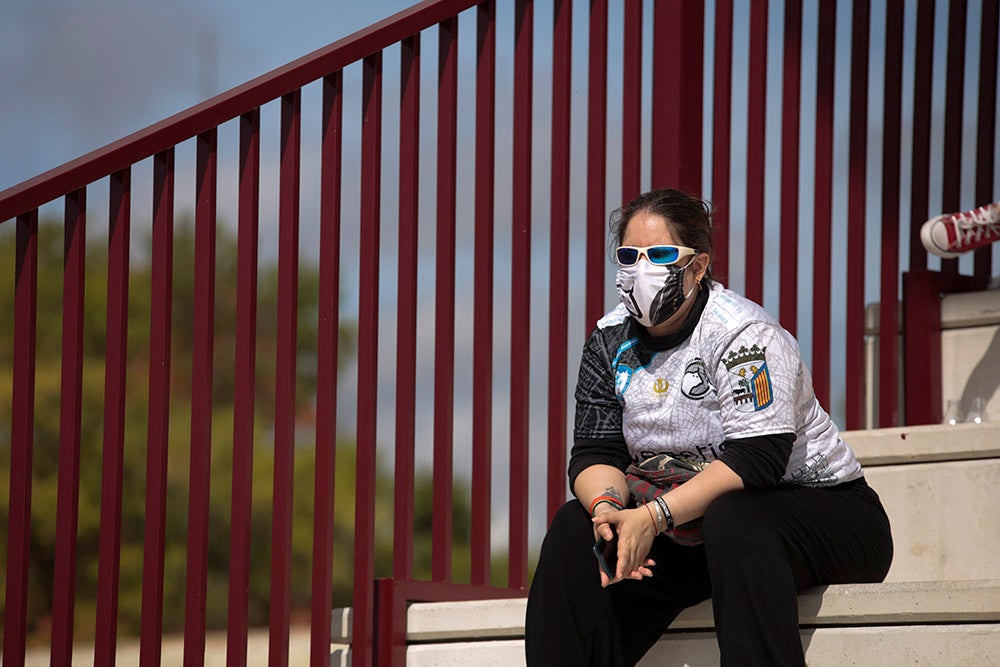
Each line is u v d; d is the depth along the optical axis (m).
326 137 7.25
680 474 6.06
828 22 9.20
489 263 7.71
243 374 6.93
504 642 6.79
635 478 6.24
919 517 7.55
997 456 7.34
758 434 5.83
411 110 7.51
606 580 5.84
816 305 9.02
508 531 7.66
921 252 9.37
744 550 5.63
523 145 7.94
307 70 7.16
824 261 9.02
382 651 6.95
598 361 6.46
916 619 5.67
